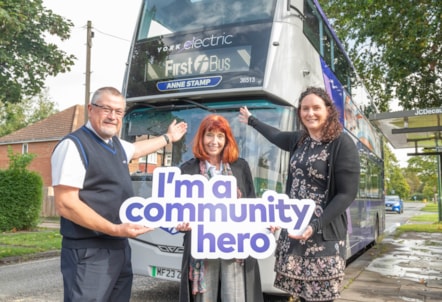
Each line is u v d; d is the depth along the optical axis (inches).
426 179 2608.3
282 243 129.5
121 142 135.6
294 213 121.4
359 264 349.4
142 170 232.1
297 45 229.1
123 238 121.7
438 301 227.9
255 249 121.2
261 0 229.8
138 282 293.4
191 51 233.0
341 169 120.0
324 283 120.7
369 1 532.1
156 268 214.4
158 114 238.5
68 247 115.0
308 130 130.5
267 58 216.2
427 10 491.8
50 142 1199.6
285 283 127.7
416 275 300.2
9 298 240.5
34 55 648.4
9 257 378.9
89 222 109.9
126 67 255.0
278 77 215.0
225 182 123.6
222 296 123.5
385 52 572.4
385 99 647.8
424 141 554.3
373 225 451.5
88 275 112.6
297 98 221.6
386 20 523.5
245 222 122.3
